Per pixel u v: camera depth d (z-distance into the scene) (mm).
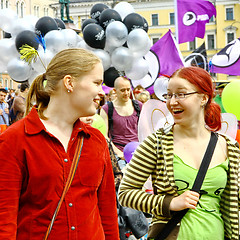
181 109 2475
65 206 1918
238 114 5590
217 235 2430
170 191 2449
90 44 6770
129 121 6160
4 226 1842
